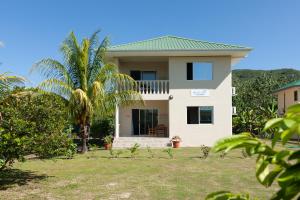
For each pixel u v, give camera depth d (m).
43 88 18.38
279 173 1.33
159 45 25.75
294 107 1.16
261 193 9.28
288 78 51.81
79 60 20.20
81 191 9.74
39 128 10.73
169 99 24.91
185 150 21.50
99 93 19.67
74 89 20.48
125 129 26.09
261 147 1.34
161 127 25.78
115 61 25.30
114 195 9.24
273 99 43.50
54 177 11.95
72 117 19.78
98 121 26.42
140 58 25.73
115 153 19.58
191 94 24.91
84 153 19.86
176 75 25.00
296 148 1.30
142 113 26.30
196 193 9.45
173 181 11.18
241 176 12.05
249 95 44.97
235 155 18.50
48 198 8.94
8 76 12.95
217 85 24.94
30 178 11.76
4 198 8.95
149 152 19.77
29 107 10.74
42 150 10.48
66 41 20.27
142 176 12.13
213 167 14.23
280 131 1.21
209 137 24.80
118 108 24.70
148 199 8.80
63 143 11.20
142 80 25.66
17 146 9.56
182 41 27.36
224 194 1.62
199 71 25.02
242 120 33.03
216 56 24.98
